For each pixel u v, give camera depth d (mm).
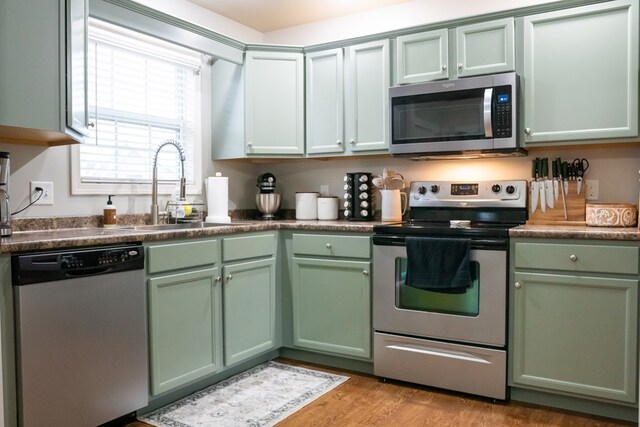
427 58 2980
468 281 2486
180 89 3367
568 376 2359
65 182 2641
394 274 2732
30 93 1947
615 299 2254
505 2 3066
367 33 3523
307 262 3029
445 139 2865
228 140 3445
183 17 3299
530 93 2705
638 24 2463
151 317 2316
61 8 2082
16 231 2402
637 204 2717
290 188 3840
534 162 2902
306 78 3406
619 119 2518
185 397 2578
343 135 3281
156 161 3002
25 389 1833
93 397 2064
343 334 2928
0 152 2135
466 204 3055
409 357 2711
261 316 2982
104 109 2906
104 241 2109
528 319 2434
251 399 2557
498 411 2416
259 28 3859
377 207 3482
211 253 2639
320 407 2463
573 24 2605
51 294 1915
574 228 2502
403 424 2279
